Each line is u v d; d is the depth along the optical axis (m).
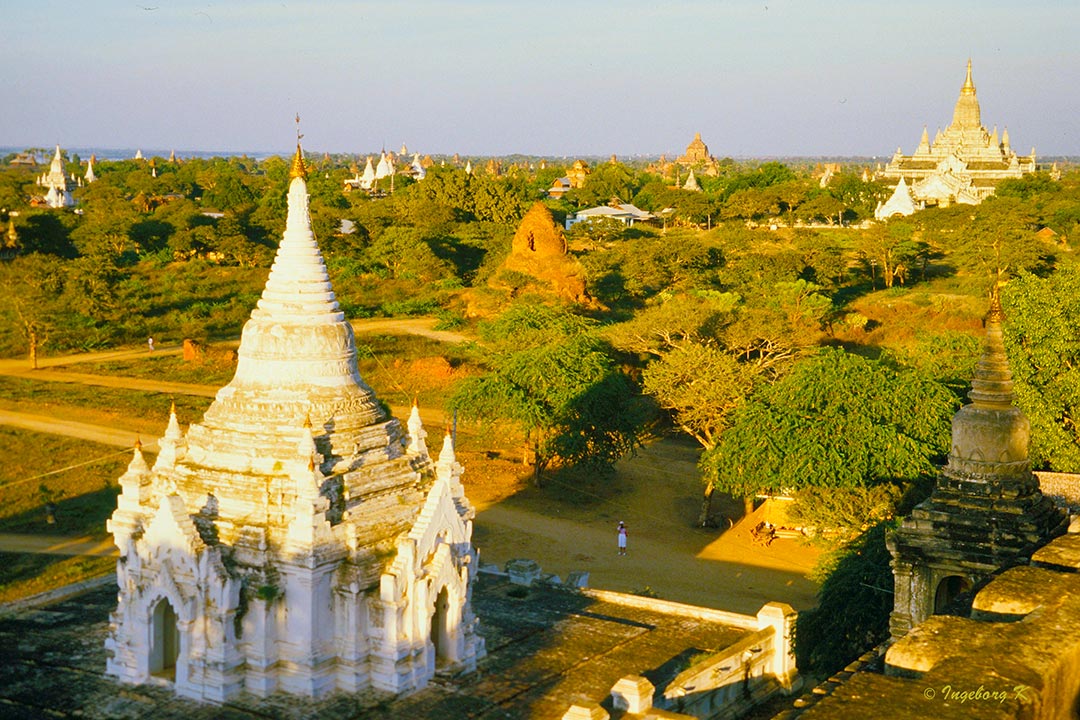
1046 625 14.67
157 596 33.31
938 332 112.19
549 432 77.81
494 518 71.81
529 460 82.62
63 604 40.66
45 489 71.56
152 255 163.50
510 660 36.19
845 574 46.44
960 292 139.75
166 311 127.44
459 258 163.62
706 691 34.16
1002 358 33.59
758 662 36.91
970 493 33.03
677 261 142.38
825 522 60.91
